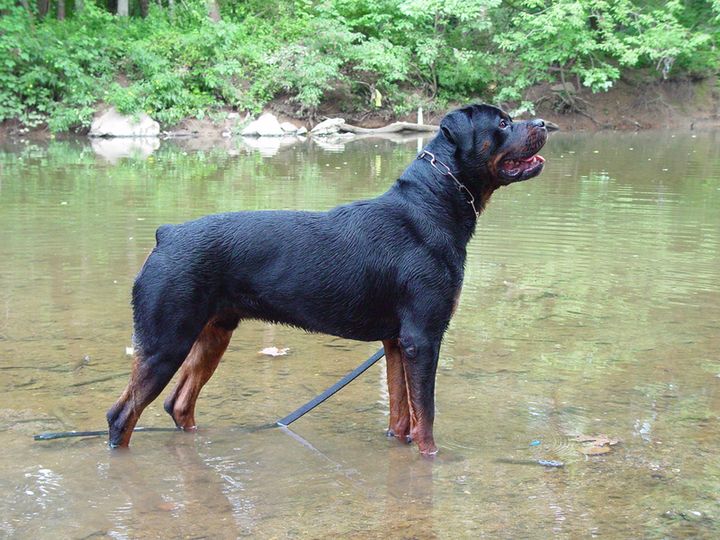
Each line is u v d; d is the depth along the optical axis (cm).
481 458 311
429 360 310
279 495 292
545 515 281
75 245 520
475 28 1555
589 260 504
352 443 321
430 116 1478
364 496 291
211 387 358
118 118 1257
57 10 1546
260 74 1395
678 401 345
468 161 308
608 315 424
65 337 393
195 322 307
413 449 317
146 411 342
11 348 382
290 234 310
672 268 490
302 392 355
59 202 661
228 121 1333
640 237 563
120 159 962
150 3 1591
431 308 307
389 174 837
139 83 1297
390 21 1575
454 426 330
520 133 307
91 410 337
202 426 331
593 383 359
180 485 296
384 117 1452
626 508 284
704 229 591
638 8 1520
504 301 442
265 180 786
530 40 1509
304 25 1488
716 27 1617
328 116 1424
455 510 284
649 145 1191
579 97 1517
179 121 1304
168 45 1360
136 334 309
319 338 407
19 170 849
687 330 407
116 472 302
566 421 332
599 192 753
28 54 1244
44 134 1237
